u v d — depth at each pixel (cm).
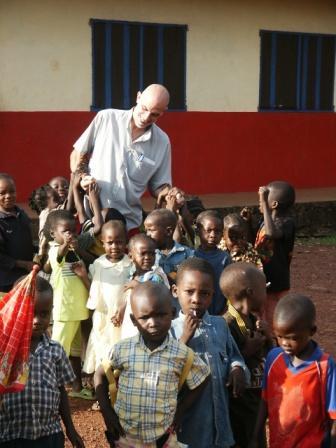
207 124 1391
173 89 1356
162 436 400
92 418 572
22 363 388
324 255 1190
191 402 411
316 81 1515
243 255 593
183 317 442
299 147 1506
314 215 1346
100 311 586
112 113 658
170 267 559
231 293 447
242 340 448
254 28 1418
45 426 410
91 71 1262
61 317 601
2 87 1189
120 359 406
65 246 591
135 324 408
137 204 673
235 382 420
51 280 615
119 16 1278
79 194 650
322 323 819
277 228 625
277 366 402
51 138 1238
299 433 390
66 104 1246
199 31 1362
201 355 425
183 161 1376
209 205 1253
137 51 1307
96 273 588
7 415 405
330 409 385
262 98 1453
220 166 1417
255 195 1403
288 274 649
